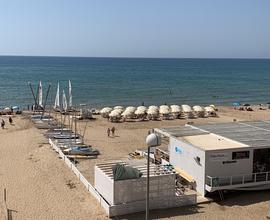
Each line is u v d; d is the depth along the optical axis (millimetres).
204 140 29828
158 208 24641
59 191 27828
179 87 121438
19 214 24031
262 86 131625
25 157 36844
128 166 25250
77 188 28406
